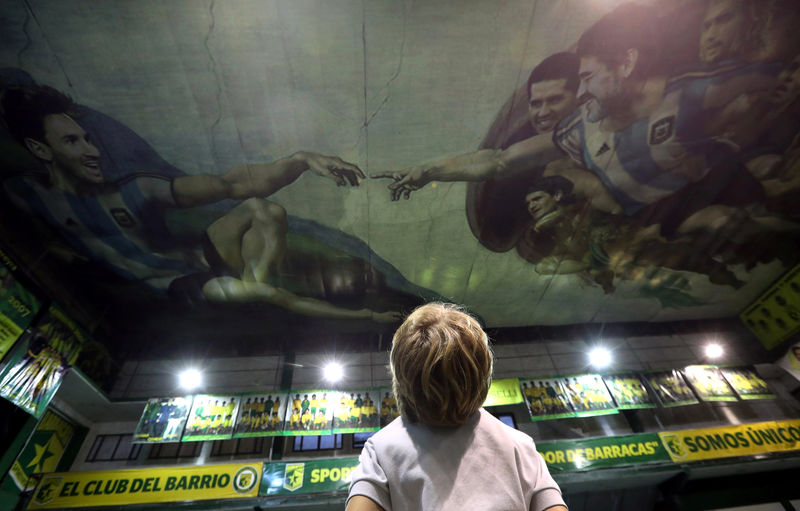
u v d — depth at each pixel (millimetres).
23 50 6199
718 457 9320
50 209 8391
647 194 9281
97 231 8891
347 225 9312
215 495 8180
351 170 8258
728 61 7250
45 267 9016
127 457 10133
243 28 6191
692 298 12438
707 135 8352
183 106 7070
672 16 6621
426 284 10898
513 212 9336
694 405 11625
